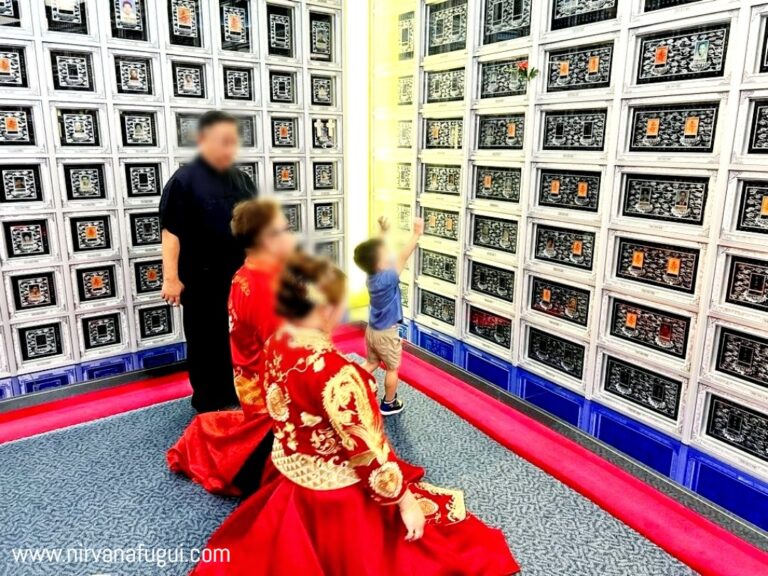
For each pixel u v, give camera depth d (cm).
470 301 264
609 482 171
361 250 201
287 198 289
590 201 206
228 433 169
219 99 265
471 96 245
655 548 146
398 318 206
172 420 213
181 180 196
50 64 226
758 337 164
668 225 181
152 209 261
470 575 130
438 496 146
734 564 139
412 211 289
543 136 220
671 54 174
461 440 199
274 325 148
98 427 207
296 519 120
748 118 157
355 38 293
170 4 247
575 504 164
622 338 204
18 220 232
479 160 247
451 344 279
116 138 246
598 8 192
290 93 285
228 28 262
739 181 161
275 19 273
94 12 231
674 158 176
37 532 152
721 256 168
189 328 210
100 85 238
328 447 119
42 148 231
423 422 211
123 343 268
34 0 219
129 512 161
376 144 307
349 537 119
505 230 242
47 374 248
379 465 116
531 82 217
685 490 164
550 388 230
